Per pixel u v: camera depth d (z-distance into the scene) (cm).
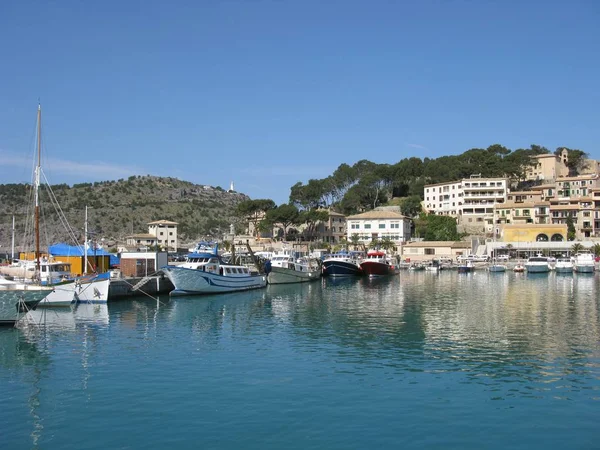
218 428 2261
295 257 10688
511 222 17325
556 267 12300
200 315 5253
